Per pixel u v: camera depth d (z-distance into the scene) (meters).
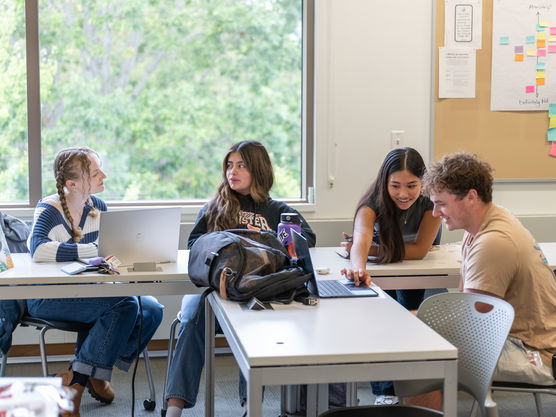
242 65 4.20
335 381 1.72
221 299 2.27
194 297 2.93
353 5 3.88
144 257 2.80
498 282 2.18
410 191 2.88
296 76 4.08
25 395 1.32
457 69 3.95
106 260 2.68
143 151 4.20
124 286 2.64
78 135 4.03
